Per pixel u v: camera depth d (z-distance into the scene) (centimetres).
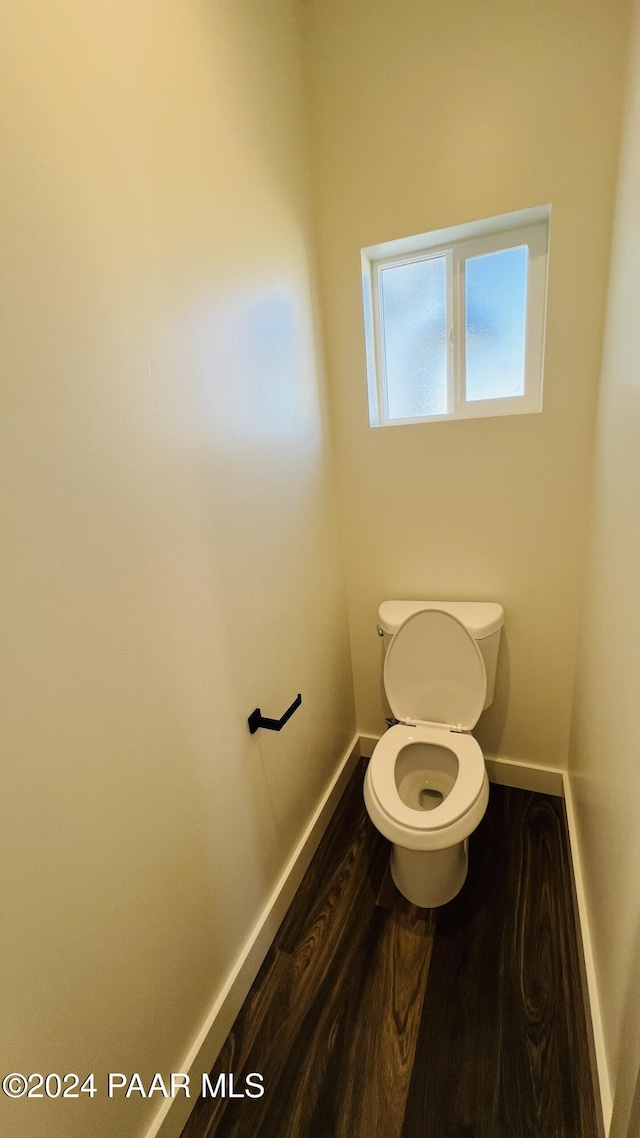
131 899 82
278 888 134
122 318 75
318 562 155
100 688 74
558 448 137
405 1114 96
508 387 148
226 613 106
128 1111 84
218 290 98
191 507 93
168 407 86
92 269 69
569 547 144
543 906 133
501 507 149
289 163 126
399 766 146
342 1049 107
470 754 136
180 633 92
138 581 81
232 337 104
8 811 61
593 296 122
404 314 156
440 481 153
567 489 140
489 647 149
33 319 61
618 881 89
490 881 141
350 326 149
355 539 172
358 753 200
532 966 119
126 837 81
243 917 118
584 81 110
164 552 87
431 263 148
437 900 134
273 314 121
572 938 125
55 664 66
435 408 160
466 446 147
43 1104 67
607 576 108
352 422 159
